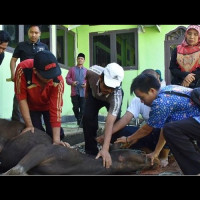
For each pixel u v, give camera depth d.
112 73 3.04
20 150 3.09
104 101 3.55
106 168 3.21
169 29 9.20
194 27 3.95
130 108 3.76
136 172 3.39
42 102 3.44
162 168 3.61
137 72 9.52
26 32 6.47
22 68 3.16
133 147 3.83
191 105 2.94
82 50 9.73
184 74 4.04
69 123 7.94
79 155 3.11
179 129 2.86
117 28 9.58
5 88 5.84
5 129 3.20
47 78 2.92
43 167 2.88
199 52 4.02
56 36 8.10
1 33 3.79
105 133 3.20
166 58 9.28
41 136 3.23
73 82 6.81
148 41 9.41
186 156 2.87
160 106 2.92
